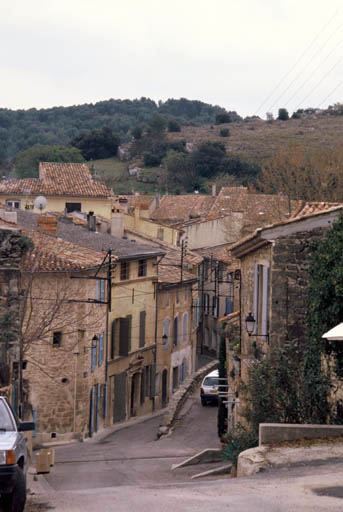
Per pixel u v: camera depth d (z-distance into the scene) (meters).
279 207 53.56
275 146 146.38
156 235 69.44
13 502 11.94
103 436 41.88
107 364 44.44
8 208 52.19
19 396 24.50
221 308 68.94
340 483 12.50
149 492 13.81
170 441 36.69
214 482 14.62
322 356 18.75
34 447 38.09
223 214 75.44
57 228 50.31
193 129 179.38
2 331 24.30
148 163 149.25
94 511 11.59
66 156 135.50
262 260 22.34
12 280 24.47
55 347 39.16
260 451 15.54
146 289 50.88
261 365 19.03
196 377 50.88
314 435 16.44
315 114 182.00
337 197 54.22
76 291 39.44
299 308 20.73
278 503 11.11
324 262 17.53
